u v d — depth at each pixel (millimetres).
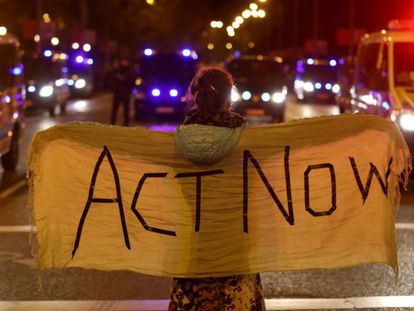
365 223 5531
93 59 63156
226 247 5383
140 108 31062
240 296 5230
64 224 5445
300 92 49344
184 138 5090
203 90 5023
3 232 11375
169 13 88562
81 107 42844
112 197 5422
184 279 5254
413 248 10383
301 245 5465
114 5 73625
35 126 30000
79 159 5418
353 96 19906
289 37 77625
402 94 15836
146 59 31547
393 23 18516
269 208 5414
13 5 47844
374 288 8586
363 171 5520
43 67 35375
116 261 5438
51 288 8594
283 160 5410
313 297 8266
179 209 5367
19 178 16672
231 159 5340
